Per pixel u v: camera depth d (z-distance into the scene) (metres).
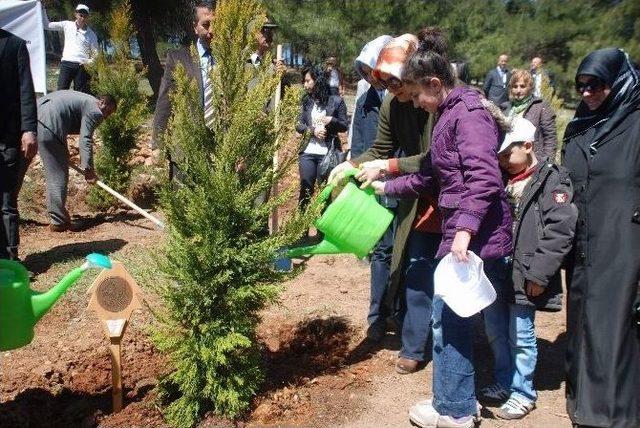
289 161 3.49
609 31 23.89
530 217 3.26
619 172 2.90
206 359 3.19
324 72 7.07
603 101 2.98
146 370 3.85
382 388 3.76
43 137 6.51
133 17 17.64
